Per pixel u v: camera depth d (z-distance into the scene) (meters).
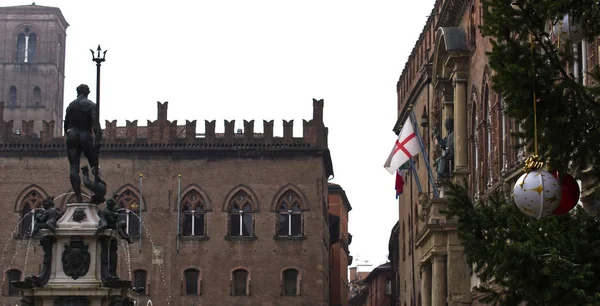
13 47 147.50
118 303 26.38
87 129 27.67
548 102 18.36
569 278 17.77
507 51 18.67
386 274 124.25
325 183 88.94
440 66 49.84
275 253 82.81
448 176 48.22
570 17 18.23
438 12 58.84
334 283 117.56
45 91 147.50
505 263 18.56
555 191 17.44
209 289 82.19
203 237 82.75
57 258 26.44
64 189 83.19
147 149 83.31
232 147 83.69
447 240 43.97
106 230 26.53
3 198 82.94
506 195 21.34
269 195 83.44
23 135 83.88
